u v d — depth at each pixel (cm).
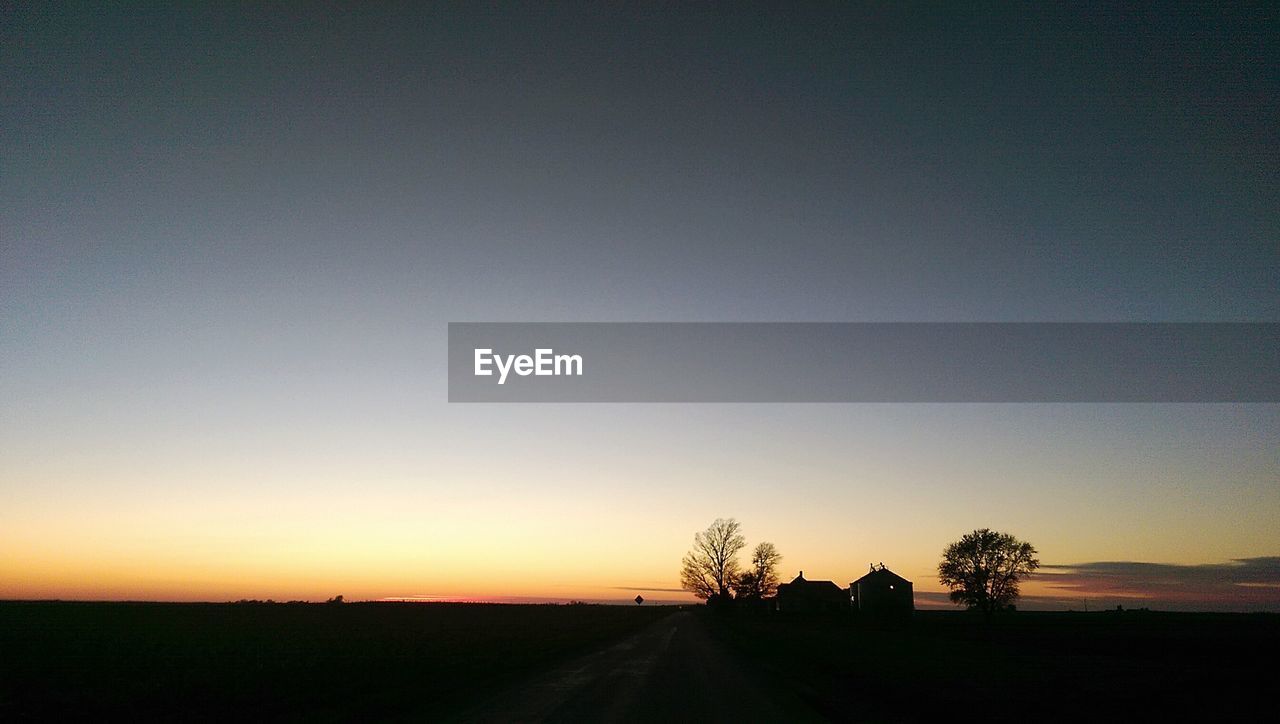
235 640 4200
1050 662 3269
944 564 8931
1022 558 8675
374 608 11275
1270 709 1856
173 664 2778
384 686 2123
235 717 1633
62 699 1894
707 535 11262
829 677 2539
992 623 8238
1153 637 5288
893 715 1705
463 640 4250
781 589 11606
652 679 2402
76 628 5506
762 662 3136
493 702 1838
